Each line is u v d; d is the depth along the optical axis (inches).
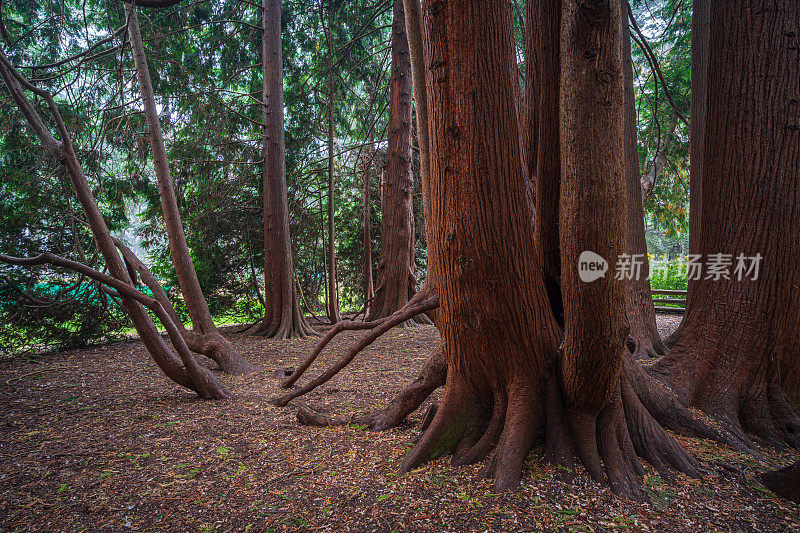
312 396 203.8
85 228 360.2
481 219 107.6
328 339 185.0
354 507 101.9
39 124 176.4
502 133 105.2
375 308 451.5
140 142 359.9
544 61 128.1
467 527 92.8
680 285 593.9
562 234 103.8
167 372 201.3
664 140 416.8
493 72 102.4
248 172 455.5
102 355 323.0
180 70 418.3
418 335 391.2
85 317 352.8
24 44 358.9
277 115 412.5
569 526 92.7
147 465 126.6
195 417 172.6
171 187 255.9
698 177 277.0
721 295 161.3
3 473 122.3
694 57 274.8
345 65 513.0
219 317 529.7
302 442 143.0
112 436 151.3
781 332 153.2
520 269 113.7
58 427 162.2
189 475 119.7
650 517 97.0
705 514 99.3
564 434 118.6
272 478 117.5
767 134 150.9
